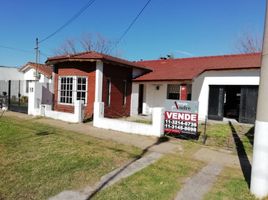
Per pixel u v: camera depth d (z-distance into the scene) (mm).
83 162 7141
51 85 17078
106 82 15797
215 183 6059
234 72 16219
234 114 17609
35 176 6129
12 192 5312
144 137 10500
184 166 7168
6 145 8789
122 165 7062
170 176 6395
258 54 18172
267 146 5227
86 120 14391
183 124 10383
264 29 5258
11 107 18906
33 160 7238
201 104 17422
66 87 16438
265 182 5250
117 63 15922
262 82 5246
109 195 5254
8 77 31453
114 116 16484
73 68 16125
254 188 5379
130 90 18047
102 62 15195
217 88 16938
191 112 10234
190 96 17984
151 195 5316
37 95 16391
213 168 7105
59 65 16797
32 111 16359
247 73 15781
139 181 6000
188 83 16531
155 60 22734
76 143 9102
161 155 8117
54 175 6211
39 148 8414
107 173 6449
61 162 7090
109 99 16062
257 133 5332
